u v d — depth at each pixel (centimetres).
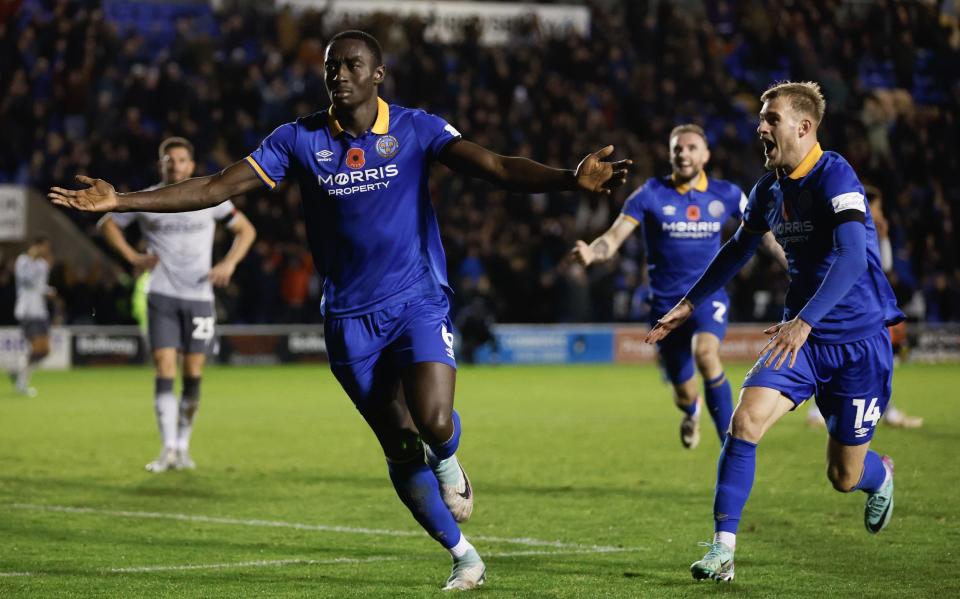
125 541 1268
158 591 1027
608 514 1433
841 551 1198
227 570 1118
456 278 4656
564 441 2236
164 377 1852
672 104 5609
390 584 1056
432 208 1038
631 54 5903
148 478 1761
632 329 4897
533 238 4866
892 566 1123
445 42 6041
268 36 5622
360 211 1002
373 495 1596
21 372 3347
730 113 5772
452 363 1007
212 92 4988
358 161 1000
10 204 4472
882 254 2077
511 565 1138
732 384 3450
